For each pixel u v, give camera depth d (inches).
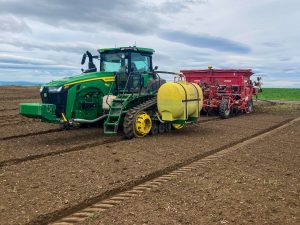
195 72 763.4
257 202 228.2
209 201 229.3
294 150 381.1
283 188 256.4
